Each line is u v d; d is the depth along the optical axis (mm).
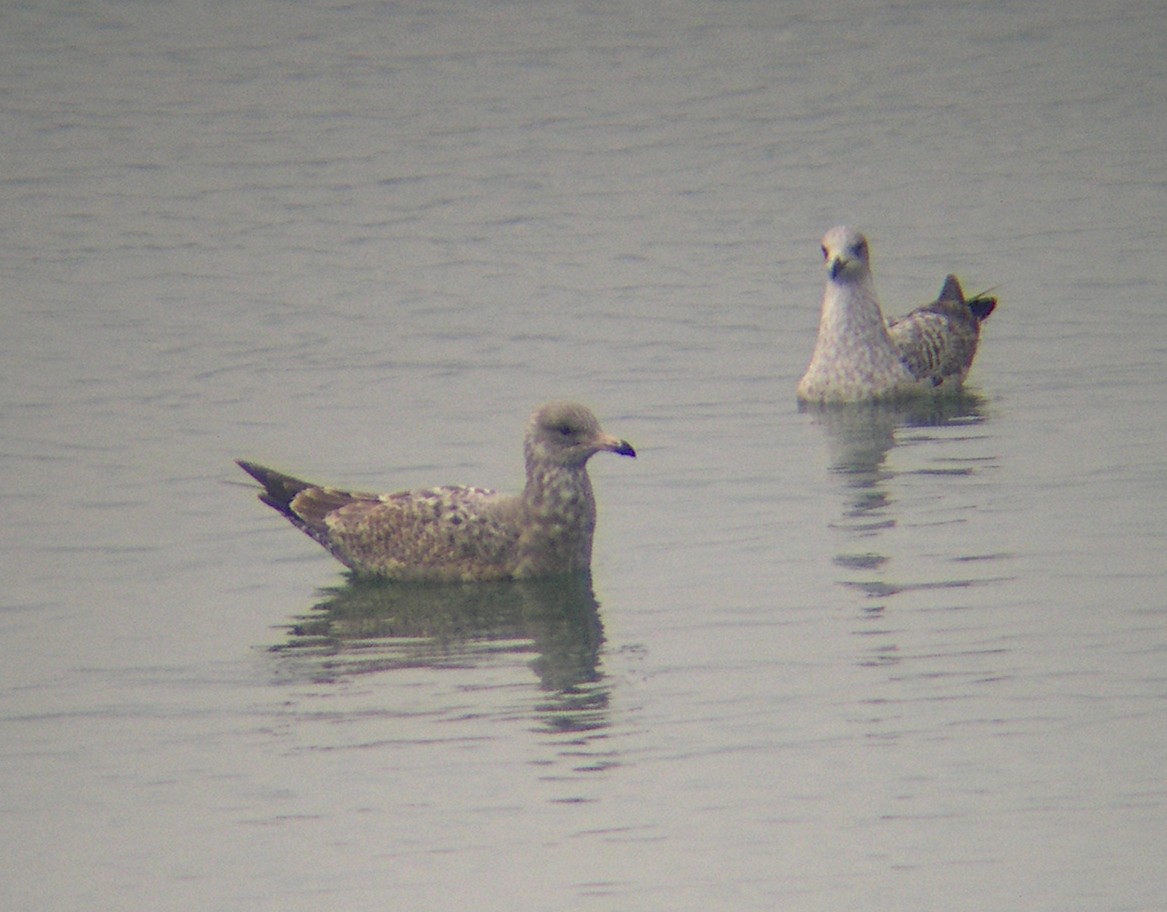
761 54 38812
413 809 11852
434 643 14664
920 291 25234
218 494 18312
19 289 26375
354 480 18312
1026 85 36156
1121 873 10797
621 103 35688
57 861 11344
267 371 22469
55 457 19438
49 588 15938
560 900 10727
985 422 19984
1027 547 15930
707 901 10602
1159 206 28641
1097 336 22938
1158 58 37531
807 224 28641
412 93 36625
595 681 13703
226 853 11367
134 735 13055
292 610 15492
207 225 29438
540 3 43094
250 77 37875
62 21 41969
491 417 20344
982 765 12086
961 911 10430
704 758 12375
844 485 17969
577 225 28938
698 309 24750
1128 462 18125
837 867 10992
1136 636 13938
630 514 17453
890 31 40312
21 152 33625
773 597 15148
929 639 14102
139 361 22984
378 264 27281
